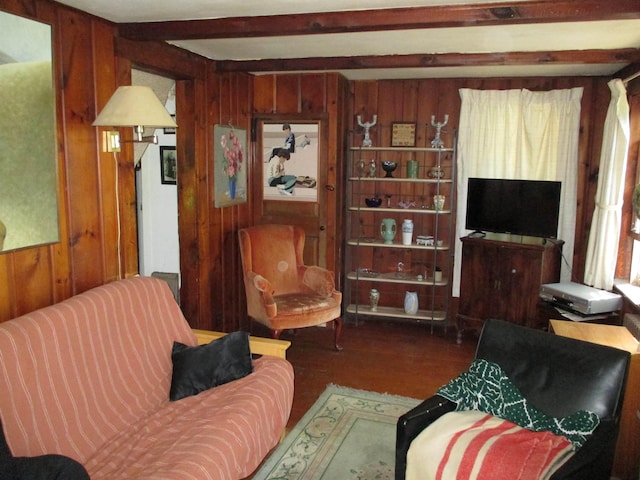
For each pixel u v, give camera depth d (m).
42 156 2.45
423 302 5.12
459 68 4.24
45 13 2.46
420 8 2.56
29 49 2.36
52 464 1.68
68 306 2.27
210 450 2.02
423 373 3.91
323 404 3.38
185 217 3.97
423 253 5.07
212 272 4.22
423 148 4.74
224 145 4.27
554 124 4.53
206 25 2.86
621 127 3.83
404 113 4.91
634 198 3.50
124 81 3.03
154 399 2.49
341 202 4.91
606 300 3.71
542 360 2.31
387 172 4.80
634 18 2.41
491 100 4.63
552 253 4.24
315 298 4.17
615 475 2.60
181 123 3.88
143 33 2.94
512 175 4.69
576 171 4.53
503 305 4.32
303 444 2.90
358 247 4.95
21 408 1.89
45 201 2.48
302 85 4.64
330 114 4.62
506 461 1.94
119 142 2.92
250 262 4.21
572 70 4.25
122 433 2.22
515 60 3.68
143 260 5.52
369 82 4.94
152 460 1.98
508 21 2.50
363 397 3.48
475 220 4.62
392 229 4.86
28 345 2.00
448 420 2.21
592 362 2.19
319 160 4.70
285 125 4.73
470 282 4.48
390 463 2.72
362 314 5.00
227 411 2.31
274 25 2.77
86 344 2.26
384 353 4.31
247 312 4.61
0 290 2.30
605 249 3.99
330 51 3.74
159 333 2.70
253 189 4.88
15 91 2.30
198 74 3.86
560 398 2.19
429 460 2.02
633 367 2.52
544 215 4.22
